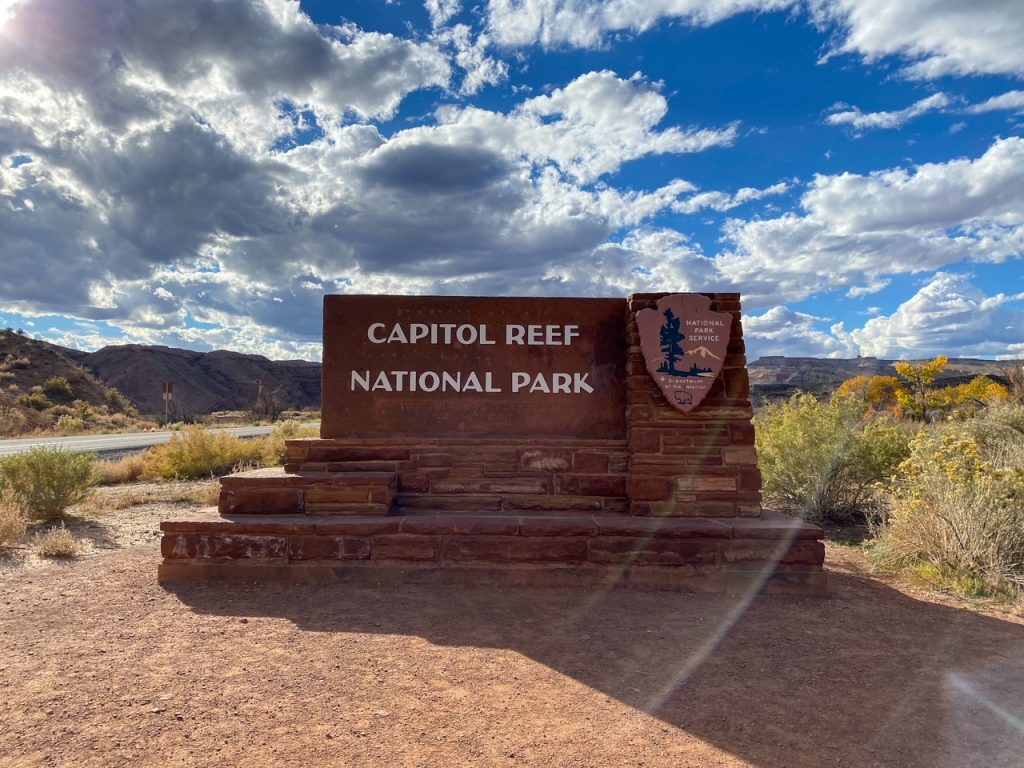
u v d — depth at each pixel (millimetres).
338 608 5918
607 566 6703
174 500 12562
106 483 15508
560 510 7535
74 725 3742
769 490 11203
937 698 4262
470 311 7879
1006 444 10602
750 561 6676
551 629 5461
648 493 7234
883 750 3602
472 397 7809
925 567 7414
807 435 10898
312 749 3518
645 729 3812
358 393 7828
